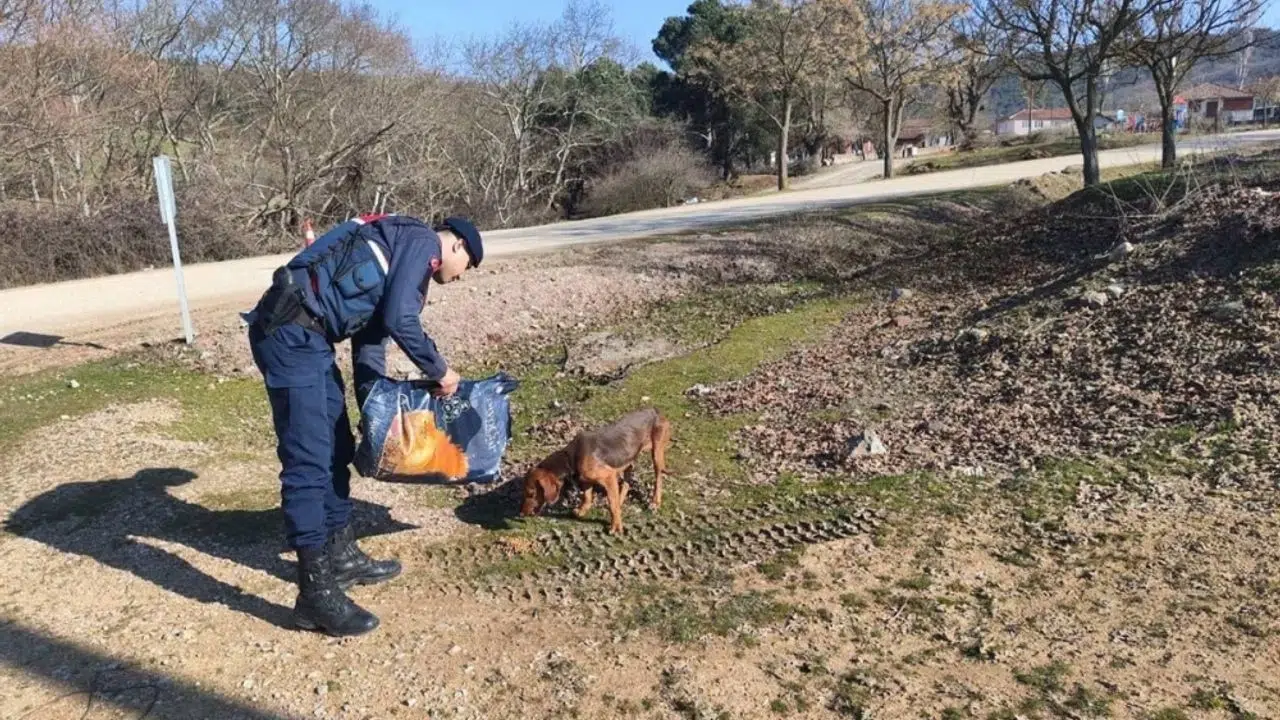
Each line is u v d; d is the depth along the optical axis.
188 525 4.65
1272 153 14.74
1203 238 7.78
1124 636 3.34
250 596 3.88
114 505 4.91
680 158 40.97
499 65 38.88
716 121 48.59
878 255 14.10
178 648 3.46
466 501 4.93
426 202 33.97
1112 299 7.12
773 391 6.78
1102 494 4.49
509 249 15.75
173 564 4.19
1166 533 4.07
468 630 3.58
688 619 3.57
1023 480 4.73
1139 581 3.71
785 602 3.68
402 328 3.38
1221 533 4.03
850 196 23.81
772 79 38.41
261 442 6.19
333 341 3.57
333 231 3.49
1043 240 11.27
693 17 51.41
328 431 3.54
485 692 3.15
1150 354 6.06
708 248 13.89
